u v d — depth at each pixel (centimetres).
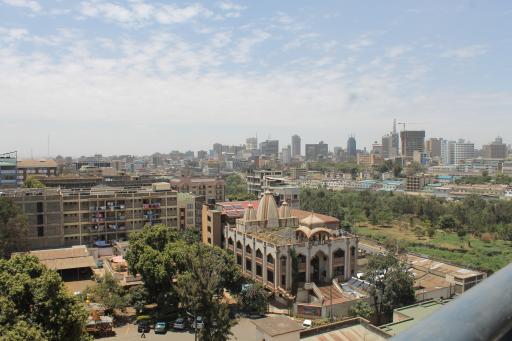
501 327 381
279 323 5894
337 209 17862
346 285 9025
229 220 11500
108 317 7562
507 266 488
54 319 4706
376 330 5747
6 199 11250
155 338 7188
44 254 10250
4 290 4772
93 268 10162
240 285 8725
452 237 16100
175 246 8138
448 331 365
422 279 9500
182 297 6650
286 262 8844
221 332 6156
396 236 16250
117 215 13488
